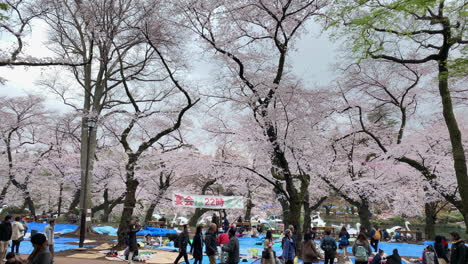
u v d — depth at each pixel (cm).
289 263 1056
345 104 2098
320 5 1404
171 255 1481
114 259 1330
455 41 1097
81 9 1570
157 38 1755
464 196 1054
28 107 3152
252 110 1510
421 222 3988
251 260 1468
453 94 1973
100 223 2938
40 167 3144
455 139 1098
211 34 1518
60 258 1282
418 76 2008
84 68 2286
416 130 2236
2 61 1033
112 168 2978
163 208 3400
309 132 1416
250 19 1496
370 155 2319
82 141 2133
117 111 2152
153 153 2502
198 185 3469
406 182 2297
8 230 1121
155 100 2381
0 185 3484
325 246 1159
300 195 1567
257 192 3259
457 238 874
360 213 2294
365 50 1196
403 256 1769
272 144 1433
